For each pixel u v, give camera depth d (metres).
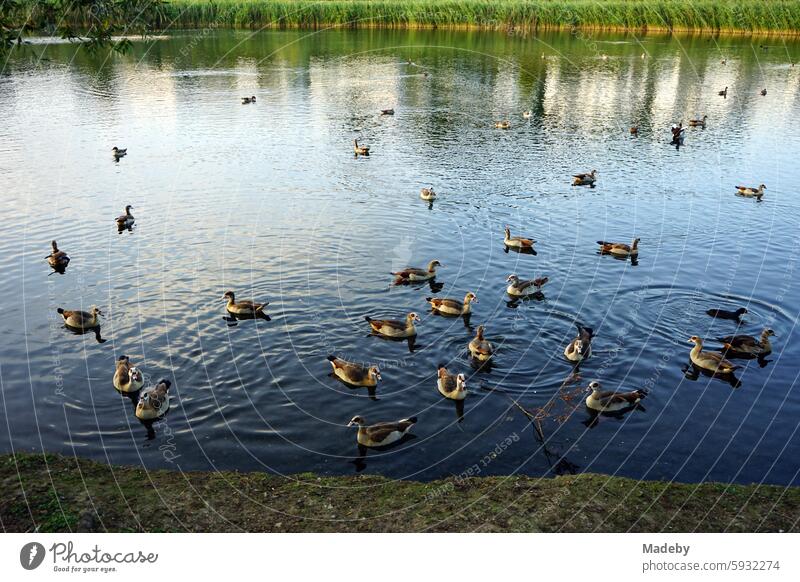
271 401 17.97
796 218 32.03
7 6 15.19
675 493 13.43
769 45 85.75
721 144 46.34
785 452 15.82
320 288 24.73
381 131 49.50
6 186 36.00
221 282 25.02
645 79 68.31
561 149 45.06
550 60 75.75
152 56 78.62
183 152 43.19
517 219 32.03
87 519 12.09
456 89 64.12
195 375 19.08
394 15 89.75
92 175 38.28
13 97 58.47
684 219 32.03
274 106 57.03
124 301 23.39
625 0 91.56
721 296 24.05
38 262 26.67
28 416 16.98
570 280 25.52
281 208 33.16
